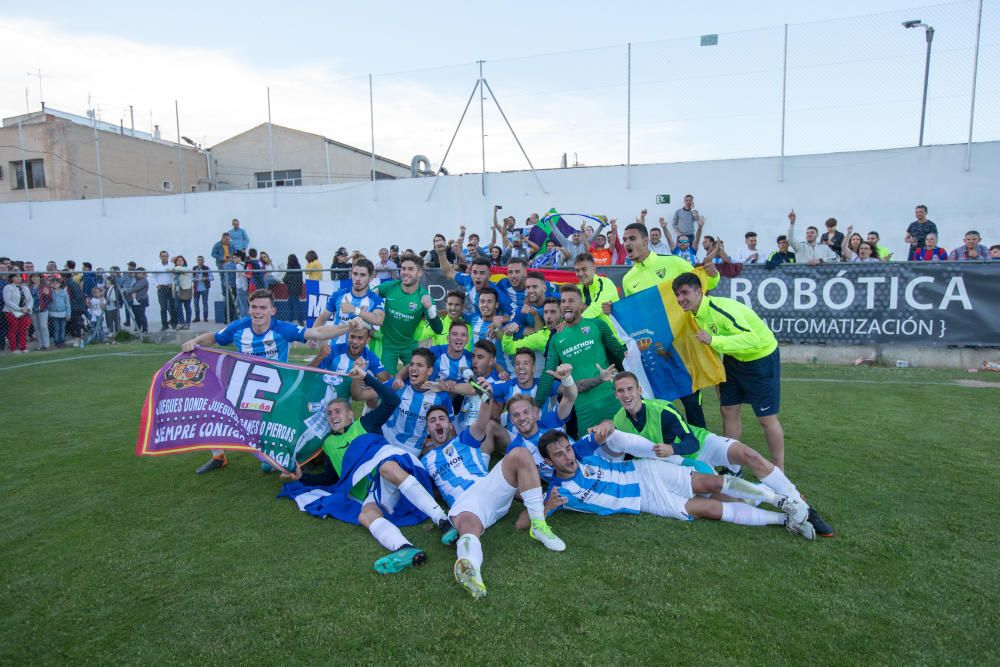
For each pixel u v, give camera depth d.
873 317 9.66
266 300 5.33
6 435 6.54
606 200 15.35
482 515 3.92
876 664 2.76
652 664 2.76
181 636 3.02
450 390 5.41
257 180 22.91
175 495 4.87
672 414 4.47
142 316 14.34
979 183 13.00
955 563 3.62
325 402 4.97
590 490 4.32
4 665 2.83
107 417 7.28
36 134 22.23
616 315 5.73
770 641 2.92
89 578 3.57
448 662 2.78
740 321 4.79
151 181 23.66
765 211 14.33
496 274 8.31
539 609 3.18
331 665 2.79
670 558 3.71
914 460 5.34
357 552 3.86
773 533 4.04
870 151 13.59
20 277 12.66
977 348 9.20
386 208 16.98
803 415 6.85
